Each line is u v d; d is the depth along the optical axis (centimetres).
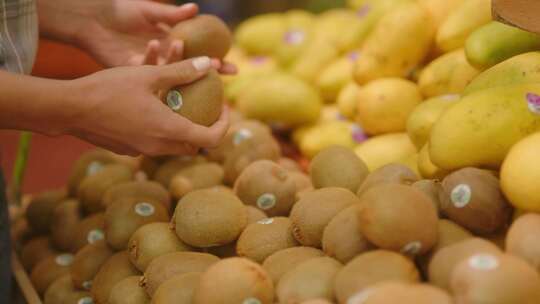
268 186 85
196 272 73
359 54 116
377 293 59
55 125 73
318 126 114
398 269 63
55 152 155
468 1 97
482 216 69
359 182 83
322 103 123
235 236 79
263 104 113
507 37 85
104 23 100
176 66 78
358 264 64
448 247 65
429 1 104
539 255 62
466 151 74
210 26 93
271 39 136
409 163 91
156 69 77
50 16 99
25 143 110
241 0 213
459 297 59
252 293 65
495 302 58
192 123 78
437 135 75
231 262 67
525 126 73
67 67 179
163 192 93
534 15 77
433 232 66
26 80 71
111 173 99
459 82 95
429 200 68
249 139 98
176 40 92
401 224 65
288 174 88
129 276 80
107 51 101
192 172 96
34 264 99
